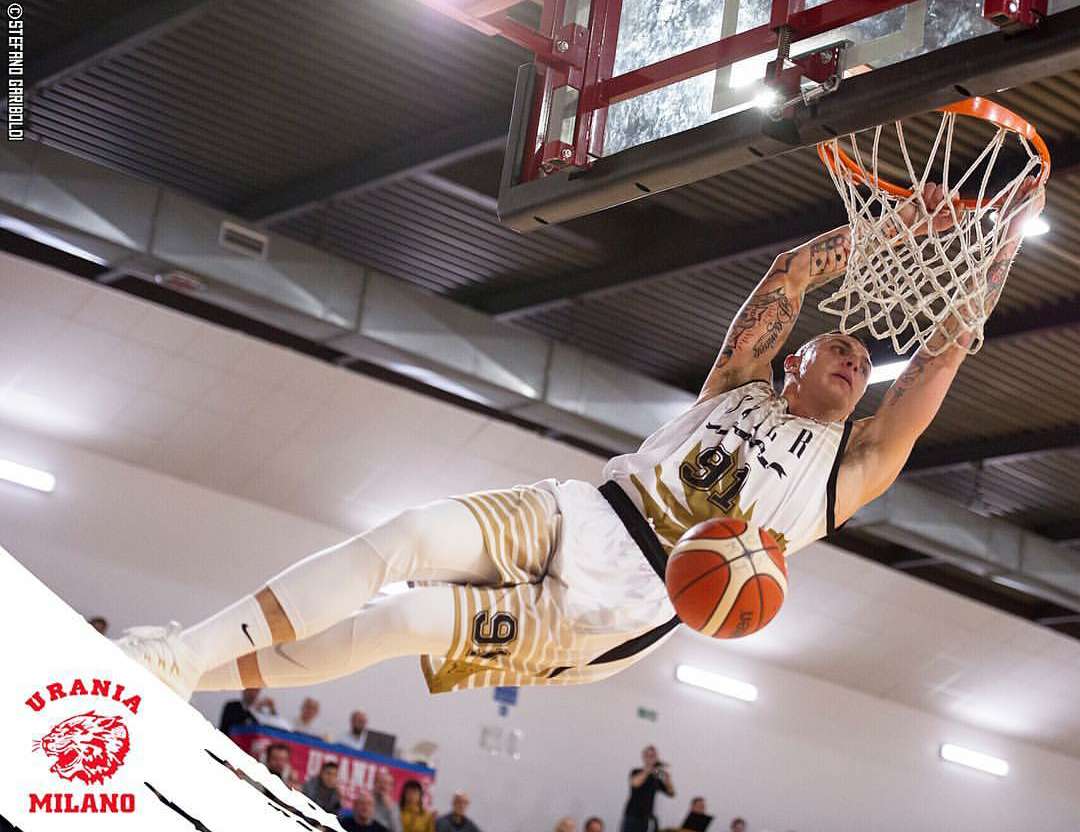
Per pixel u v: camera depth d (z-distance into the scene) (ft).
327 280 34.30
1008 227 14.79
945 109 13.74
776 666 55.77
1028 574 46.19
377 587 11.20
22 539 40.57
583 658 12.41
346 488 44.11
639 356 41.86
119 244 31.24
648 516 12.56
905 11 11.84
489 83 28.81
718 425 13.08
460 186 32.91
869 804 57.88
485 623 11.78
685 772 52.70
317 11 27.14
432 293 37.81
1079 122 27.43
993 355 38.14
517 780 48.21
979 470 46.09
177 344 38.42
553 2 14.47
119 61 29.71
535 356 37.78
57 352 38.09
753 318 14.11
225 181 35.06
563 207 13.94
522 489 12.38
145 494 42.57
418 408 41.75
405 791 37.93
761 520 12.62
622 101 13.80
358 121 31.19
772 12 12.64
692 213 33.65
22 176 30.04
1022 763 62.90
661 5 13.83
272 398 40.57
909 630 54.54
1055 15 10.84
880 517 42.98
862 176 14.99
